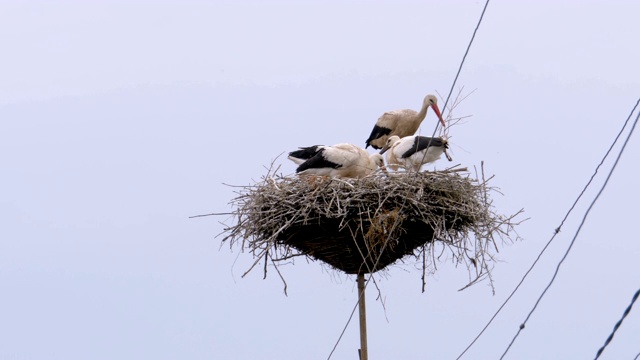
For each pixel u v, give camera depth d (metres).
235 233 15.30
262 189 15.27
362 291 15.20
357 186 14.77
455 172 15.06
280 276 15.12
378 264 15.31
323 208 14.60
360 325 15.09
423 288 15.17
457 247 15.12
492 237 15.23
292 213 14.77
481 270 15.12
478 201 15.27
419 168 15.47
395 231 14.62
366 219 14.57
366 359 15.02
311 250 15.15
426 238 15.05
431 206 14.74
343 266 15.25
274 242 15.12
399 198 14.71
